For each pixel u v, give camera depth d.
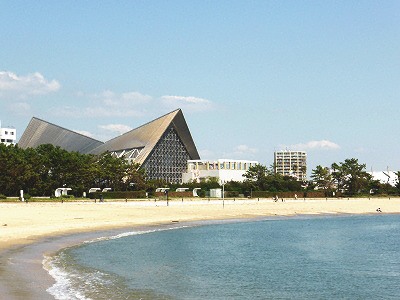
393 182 181.62
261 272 31.17
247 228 64.25
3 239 40.12
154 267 31.52
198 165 174.75
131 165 132.75
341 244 47.88
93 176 122.69
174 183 159.25
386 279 29.34
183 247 42.66
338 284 27.70
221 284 26.89
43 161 116.94
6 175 109.25
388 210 105.75
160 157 167.38
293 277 29.64
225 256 38.16
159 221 67.12
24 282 23.47
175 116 165.88
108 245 41.34
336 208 105.94
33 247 36.69
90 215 66.25
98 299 21.39
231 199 116.62
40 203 84.62
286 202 111.50
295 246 45.56
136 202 94.88
